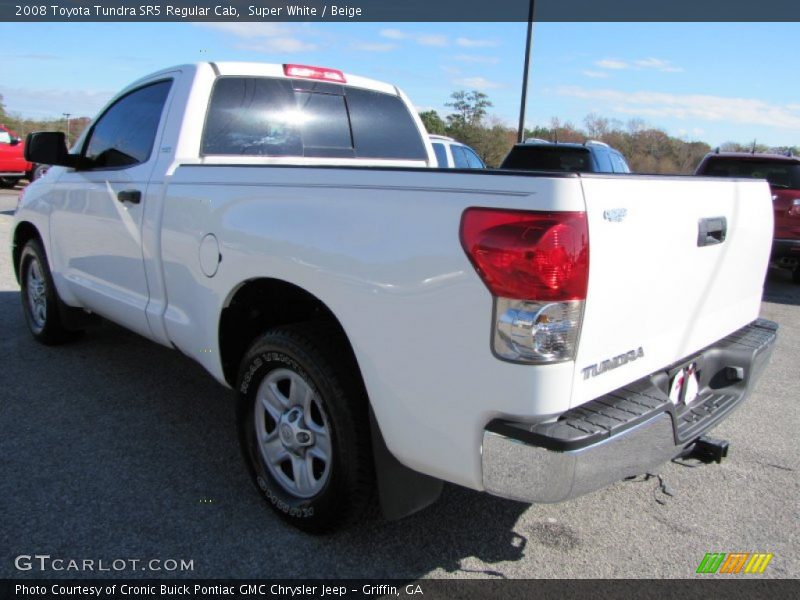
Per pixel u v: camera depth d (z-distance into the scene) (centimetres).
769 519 308
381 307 229
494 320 201
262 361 285
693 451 289
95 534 276
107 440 361
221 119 361
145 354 500
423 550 274
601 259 205
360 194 238
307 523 275
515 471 205
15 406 400
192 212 314
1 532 274
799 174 988
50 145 409
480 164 1223
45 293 486
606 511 311
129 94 407
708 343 287
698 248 256
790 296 928
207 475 328
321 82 408
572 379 205
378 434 246
